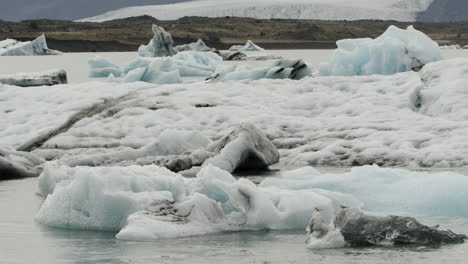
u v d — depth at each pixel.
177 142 19.11
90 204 11.63
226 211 11.74
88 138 21.20
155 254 9.89
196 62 62.50
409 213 12.26
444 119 21.34
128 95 25.03
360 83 25.91
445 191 12.54
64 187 12.04
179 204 11.41
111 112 23.25
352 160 18.59
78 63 89.81
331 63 35.72
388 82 25.72
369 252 9.84
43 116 23.28
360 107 23.05
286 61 37.28
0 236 11.14
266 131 21.02
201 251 10.03
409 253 9.75
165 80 41.91
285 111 23.50
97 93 25.31
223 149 17.73
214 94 24.88
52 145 20.88
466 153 18.16
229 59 106.94
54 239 10.88
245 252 9.96
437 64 25.83
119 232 11.08
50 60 99.69
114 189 11.64
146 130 21.62
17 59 103.38
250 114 22.72
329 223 11.34
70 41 187.00
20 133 22.16
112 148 20.52
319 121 21.70
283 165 18.83
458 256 9.58
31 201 14.38
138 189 11.85
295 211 11.48
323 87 25.97
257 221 11.39
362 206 12.58
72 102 24.22
